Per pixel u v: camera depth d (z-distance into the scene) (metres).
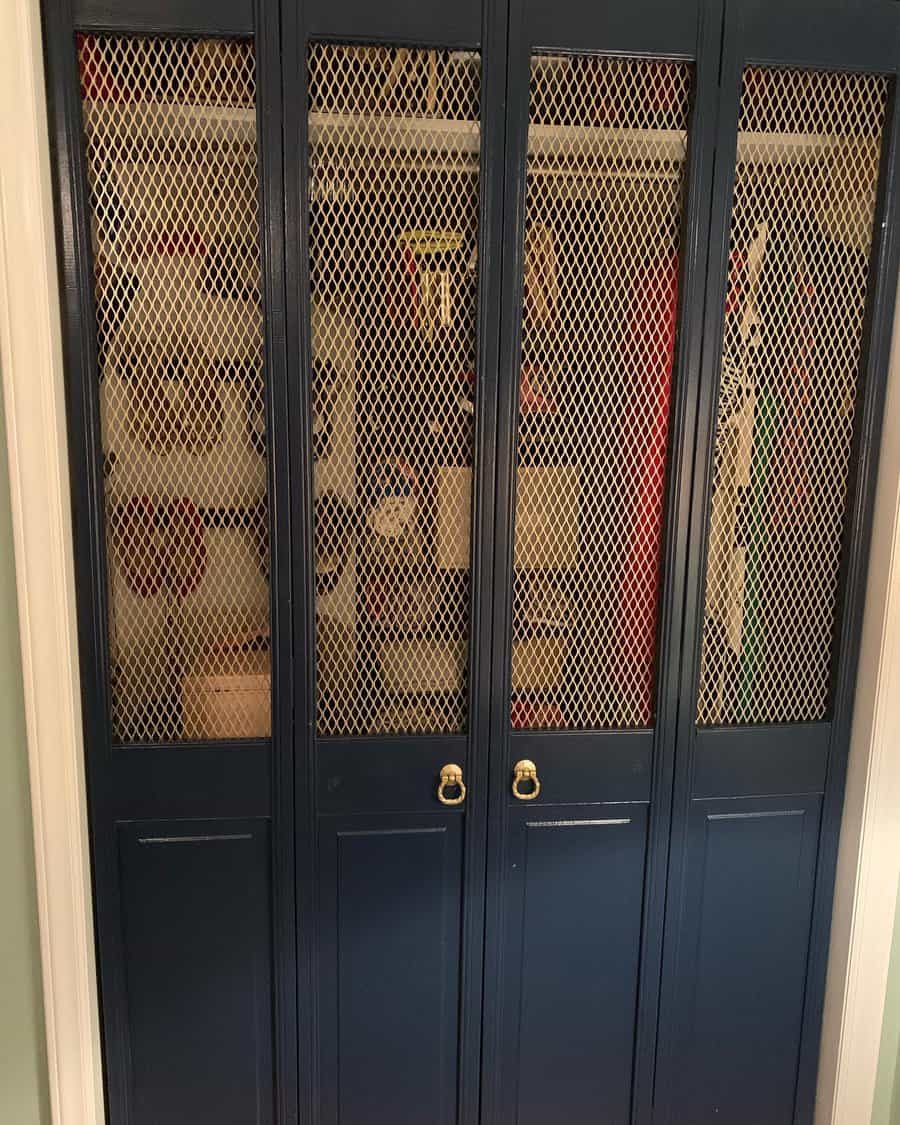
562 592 1.22
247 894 1.23
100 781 1.16
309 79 1.06
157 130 1.06
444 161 1.10
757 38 1.10
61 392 1.07
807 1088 1.39
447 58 1.08
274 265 1.08
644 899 1.29
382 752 1.20
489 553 1.17
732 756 1.27
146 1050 1.25
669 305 1.16
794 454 1.22
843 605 1.25
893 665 1.23
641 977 1.31
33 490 1.05
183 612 1.16
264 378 1.11
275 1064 1.27
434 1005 1.29
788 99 1.14
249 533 1.16
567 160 1.12
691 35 1.09
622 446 1.19
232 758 1.18
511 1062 1.32
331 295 1.11
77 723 1.13
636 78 1.11
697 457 1.18
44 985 1.17
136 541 1.14
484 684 1.20
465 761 1.22
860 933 1.30
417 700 1.21
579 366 1.16
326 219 1.10
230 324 1.11
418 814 1.23
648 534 1.21
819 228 1.17
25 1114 1.22
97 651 1.13
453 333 1.13
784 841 1.31
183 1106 1.27
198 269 1.09
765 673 1.28
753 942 1.33
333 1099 1.30
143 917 1.21
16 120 0.98
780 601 1.26
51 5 1.00
